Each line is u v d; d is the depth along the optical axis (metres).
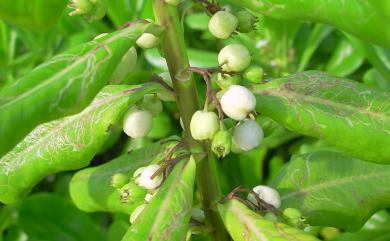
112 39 0.24
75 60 0.23
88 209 0.34
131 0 0.51
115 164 0.33
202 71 0.26
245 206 0.27
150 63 0.53
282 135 0.47
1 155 0.22
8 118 0.22
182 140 0.28
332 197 0.32
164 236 0.25
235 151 0.28
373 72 0.48
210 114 0.25
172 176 0.26
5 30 0.56
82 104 0.23
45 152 0.28
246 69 0.27
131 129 0.28
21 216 0.49
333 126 0.27
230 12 0.27
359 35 0.24
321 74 0.28
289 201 0.32
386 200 0.32
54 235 0.49
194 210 0.30
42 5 0.24
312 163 0.32
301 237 0.25
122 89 0.28
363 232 0.42
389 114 0.27
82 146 0.28
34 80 0.23
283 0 0.24
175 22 0.26
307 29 0.53
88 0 0.25
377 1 0.23
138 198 0.27
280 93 0.27
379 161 0.27
